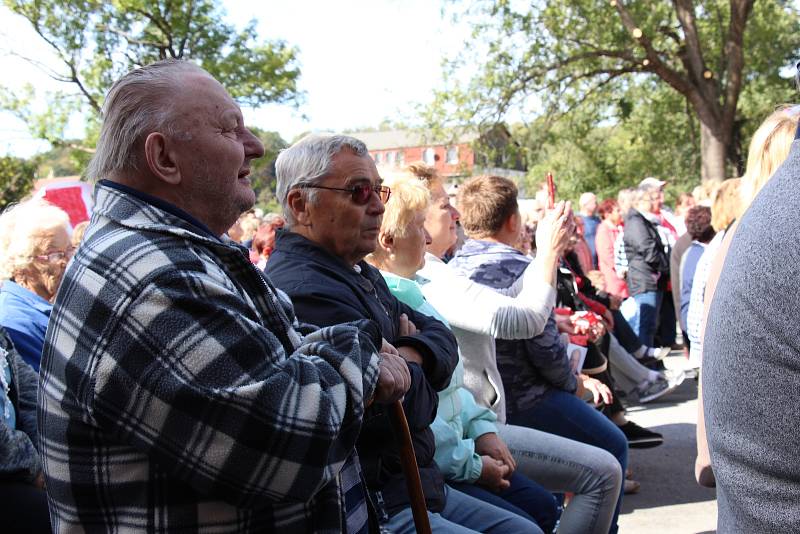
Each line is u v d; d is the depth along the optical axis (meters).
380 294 2.26
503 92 16.70
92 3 16.62
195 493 1.27
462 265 3.27
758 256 1.07
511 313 2.77
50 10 16.56
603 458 2.86
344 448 1.39
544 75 16.84
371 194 2.15
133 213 1.36
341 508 1.47
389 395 1.57
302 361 1.33
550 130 18.55
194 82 1.44
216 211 1.46
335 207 2.10
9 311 2.78
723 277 1.16
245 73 17.69
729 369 1.10
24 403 2.46
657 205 8.62
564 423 3.17
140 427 1.21
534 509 2.67
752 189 2.23
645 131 22.73
